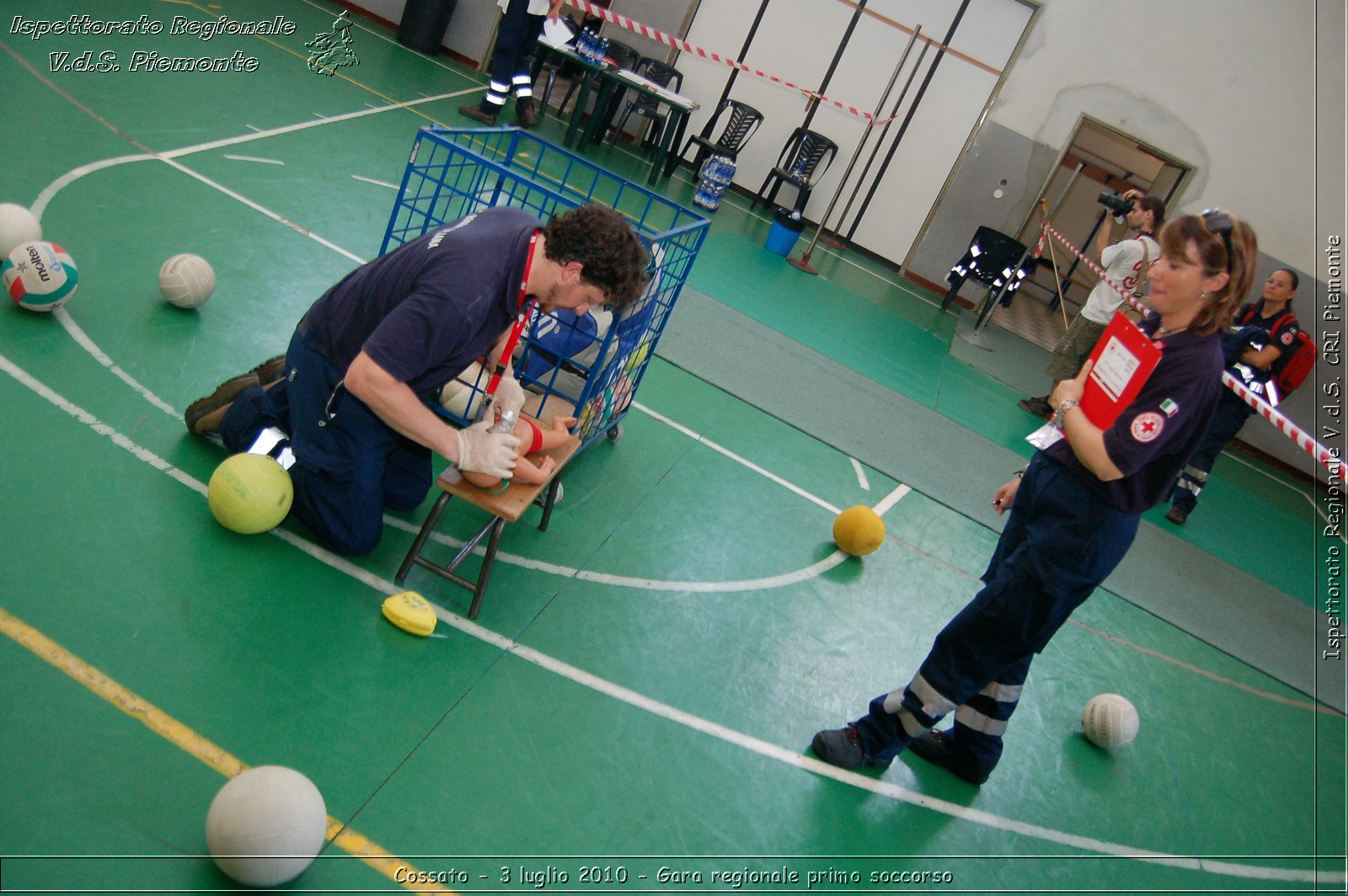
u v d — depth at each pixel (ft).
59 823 7.96
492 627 12.38
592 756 11.18
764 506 18.25
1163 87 38.68
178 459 12.57
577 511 15.52
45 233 15.84
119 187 18.31
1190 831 14.48
